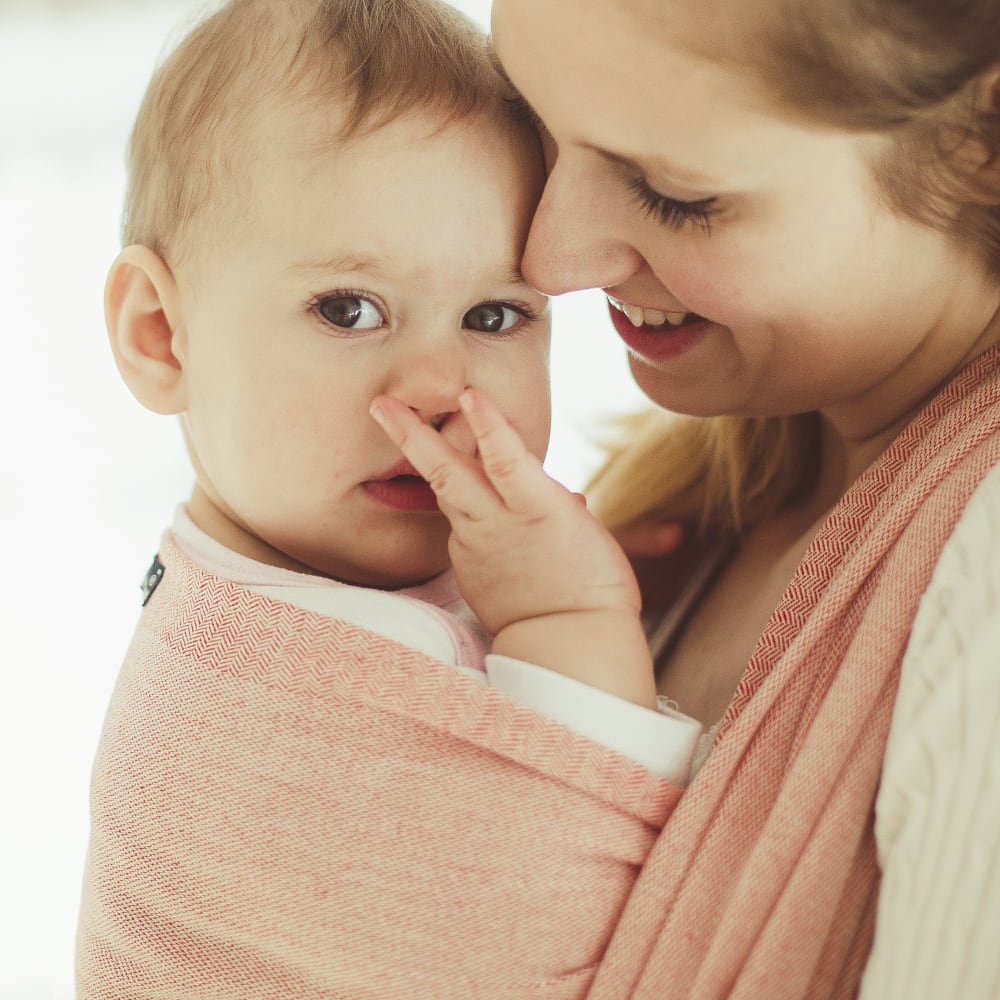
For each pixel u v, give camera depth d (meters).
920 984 0.51
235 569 0.75
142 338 0.81
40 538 2.32
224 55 0.76
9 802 1.88
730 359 0.70
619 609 0.69
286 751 0.63
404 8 0.77
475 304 0.75
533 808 0.61
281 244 0.73
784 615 0.66
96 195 2.61
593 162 0.64
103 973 0.71
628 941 0.60
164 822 0.67
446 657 0.70
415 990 0.61
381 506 0.76
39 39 2.59
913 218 0.62
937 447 0.64
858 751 0.57
